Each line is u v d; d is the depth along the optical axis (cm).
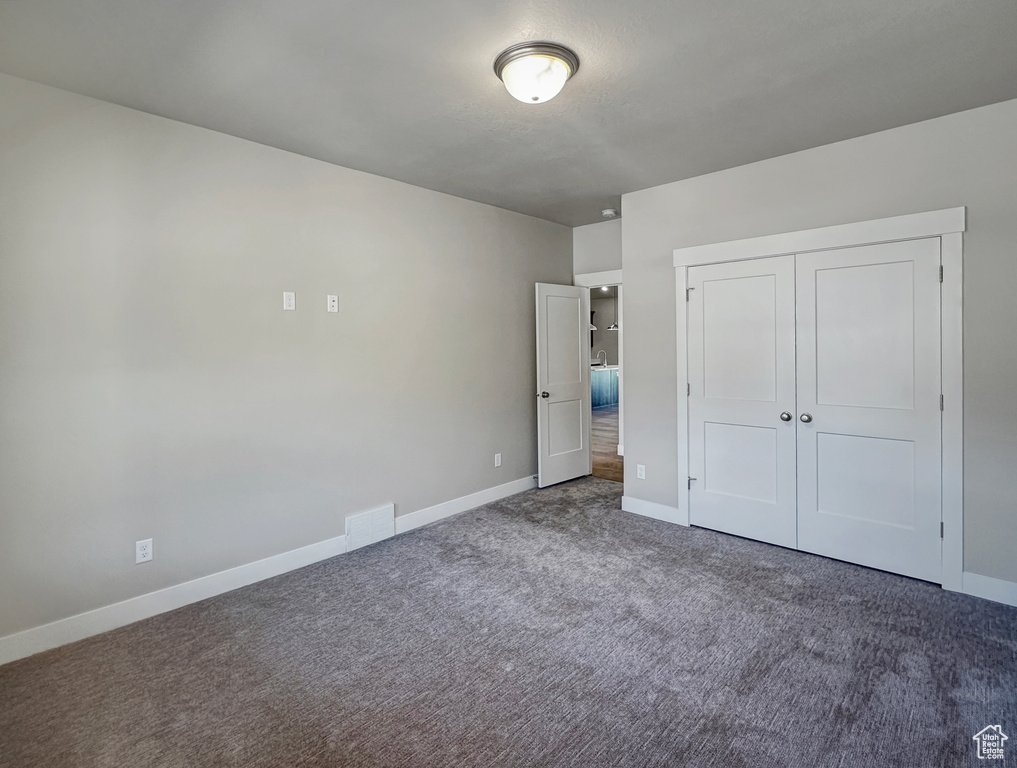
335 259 333
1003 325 255
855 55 210
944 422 272
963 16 185
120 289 249
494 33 192
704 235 358
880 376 293
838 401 308
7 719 187
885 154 285
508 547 345
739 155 320
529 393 482
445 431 406
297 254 314
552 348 485
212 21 183
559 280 509
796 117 267
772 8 179
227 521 288
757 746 170
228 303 286
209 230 278
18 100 221
